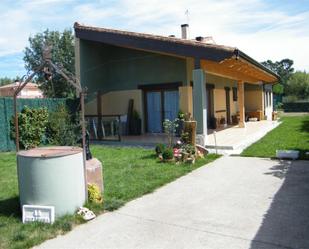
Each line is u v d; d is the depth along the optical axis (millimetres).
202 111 11906
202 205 5945
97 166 6406
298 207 5656
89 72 16641
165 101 16469
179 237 4680
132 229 5008
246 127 18172
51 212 5223
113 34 14211
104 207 5844
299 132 16484
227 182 7395
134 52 16812
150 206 5988
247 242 4438
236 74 17016
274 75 22359
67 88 26578
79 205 5617
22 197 5500
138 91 16828
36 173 5297
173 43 12406
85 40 16359
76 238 4762
